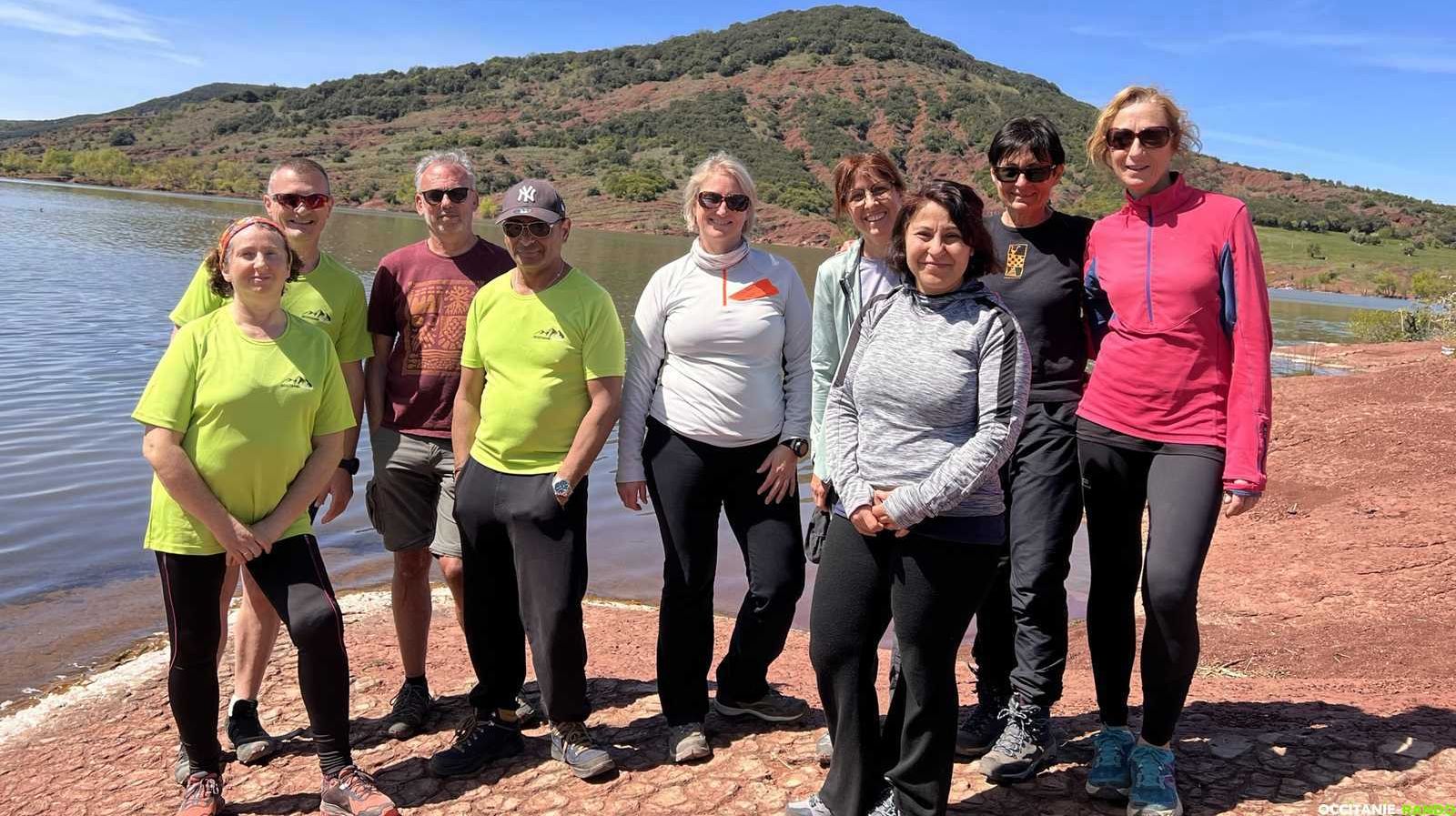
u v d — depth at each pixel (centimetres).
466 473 341
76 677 472
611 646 513
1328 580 626
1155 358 284
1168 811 270
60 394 1151
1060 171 316
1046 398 315
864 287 319
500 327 335
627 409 355
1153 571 271
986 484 252
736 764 337
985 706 334
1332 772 294
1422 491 779
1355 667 485
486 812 315
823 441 314
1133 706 381
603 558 707
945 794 262
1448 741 309
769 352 339
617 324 338
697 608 343
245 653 365
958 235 250
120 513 755
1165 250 284
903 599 253
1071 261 318
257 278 303
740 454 342
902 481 253
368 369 396
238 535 298
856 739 269
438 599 600
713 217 335
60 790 349
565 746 336
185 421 297
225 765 357
